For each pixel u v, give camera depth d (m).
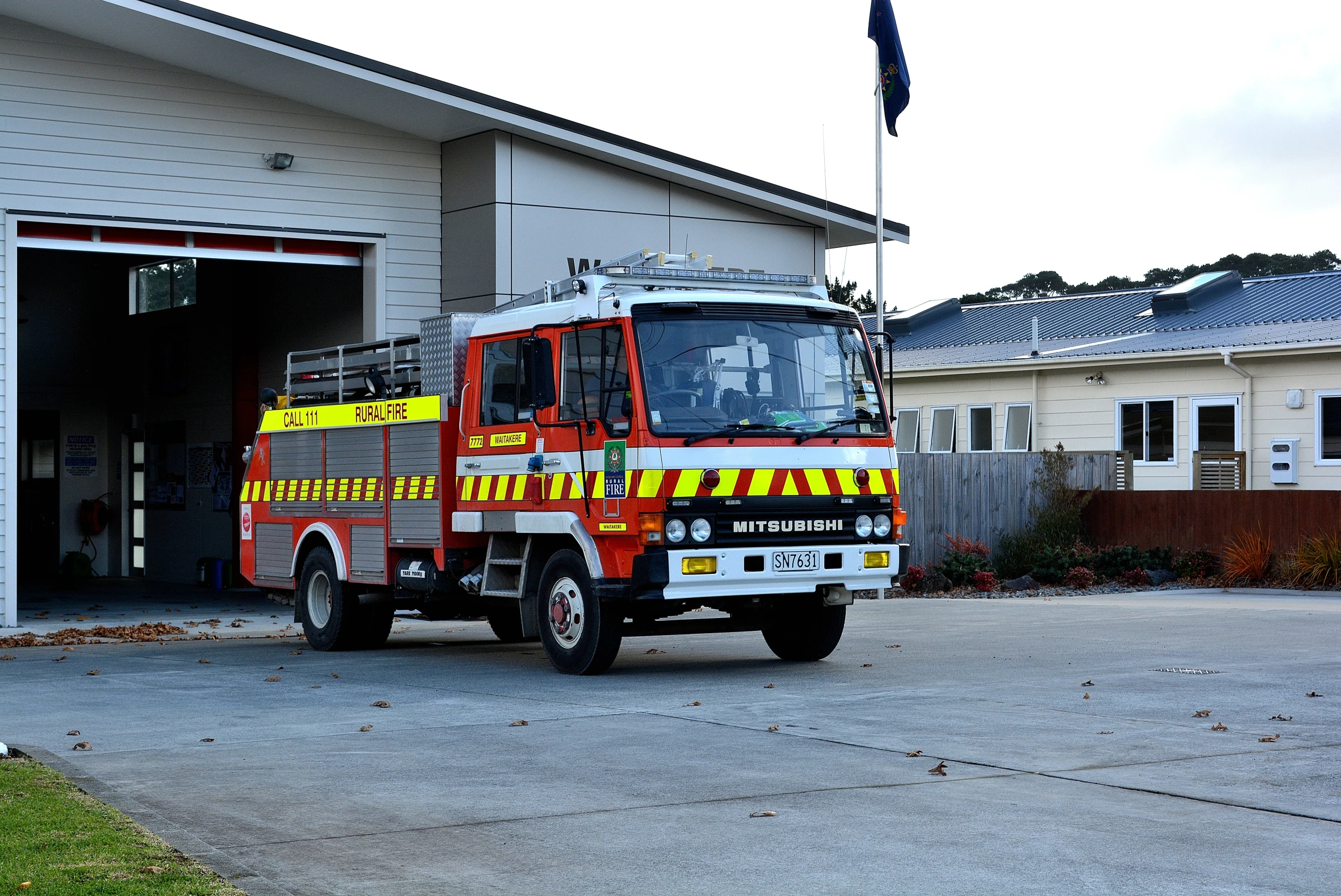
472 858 5.97
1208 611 17.22
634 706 10.10
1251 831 6.31
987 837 6.23
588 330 11.53
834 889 5.49
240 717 9.88
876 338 12.52
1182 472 28.20
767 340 11.66
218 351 25.00
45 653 14.92
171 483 26.83
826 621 12.63
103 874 5.48
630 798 7.08
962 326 37.34
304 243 19.80
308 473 15.09
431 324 13.30
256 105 19.31
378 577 13.91
